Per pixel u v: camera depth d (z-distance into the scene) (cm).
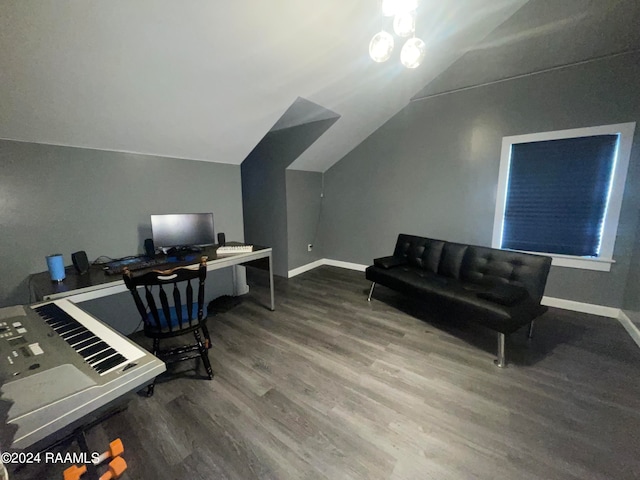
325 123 316
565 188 255
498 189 288
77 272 180
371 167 382
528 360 188
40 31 119
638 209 224
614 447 122
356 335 226
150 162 234
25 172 172
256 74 189
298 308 282
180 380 171
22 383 68
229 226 307
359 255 418
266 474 112
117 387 70
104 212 211
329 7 159
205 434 131
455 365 184
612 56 221
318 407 148
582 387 161
